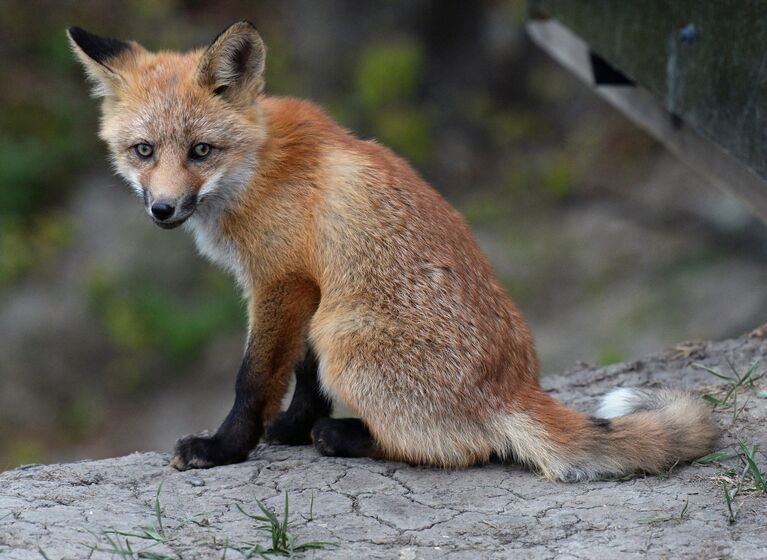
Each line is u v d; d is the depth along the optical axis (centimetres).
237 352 2553
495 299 945
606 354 2236
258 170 963
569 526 786
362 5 3203
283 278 962
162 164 959
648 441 875
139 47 1091
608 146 3116
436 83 3256
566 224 2847
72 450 2383
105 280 2644
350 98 3200
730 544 744
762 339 1200
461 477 885
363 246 925
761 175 1000
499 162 3169
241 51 987
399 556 743
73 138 3019
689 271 2545
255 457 962
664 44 1196
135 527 779
